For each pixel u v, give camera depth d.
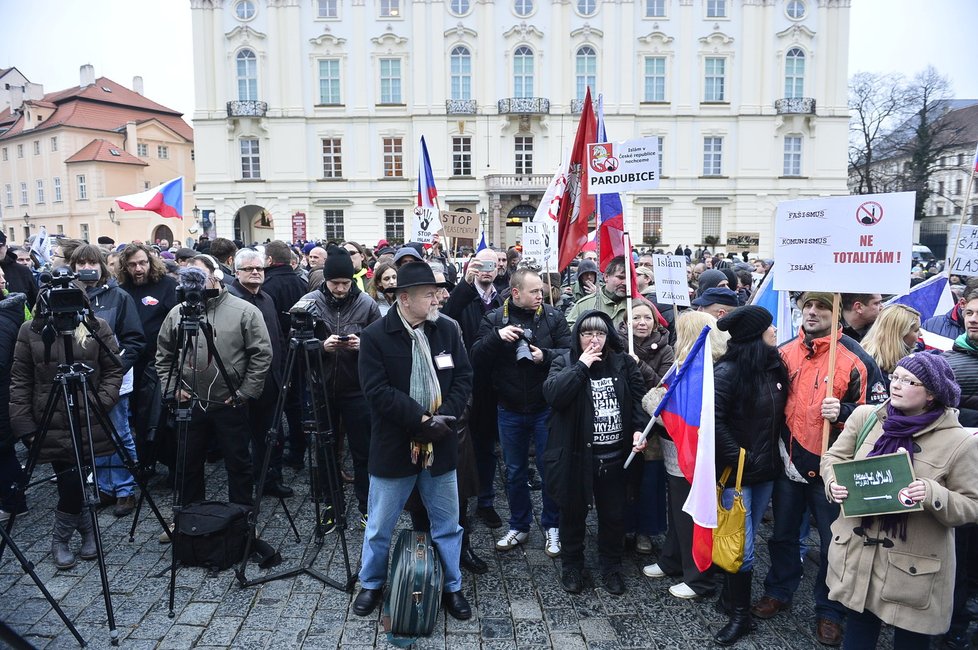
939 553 2.83
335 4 34.12
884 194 3.44
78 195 46.81
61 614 3.57
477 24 34.19
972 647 3.75
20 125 51.97
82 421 4.45
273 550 4.48
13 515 4.27
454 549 3.92
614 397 4.16
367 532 3.89
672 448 4.16
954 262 5.77
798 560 3.94
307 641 3.62
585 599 4.11
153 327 5.83
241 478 4.78
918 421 2.82
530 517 4.88
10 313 5.12
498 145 34.84
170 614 3.84
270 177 35.06
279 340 5.72
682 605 4.06
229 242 7.75
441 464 3.78
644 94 34.97
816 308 3.85
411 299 3.69
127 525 5.07
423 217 9.27
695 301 5.20
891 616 2.87
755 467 3.74
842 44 34.91
